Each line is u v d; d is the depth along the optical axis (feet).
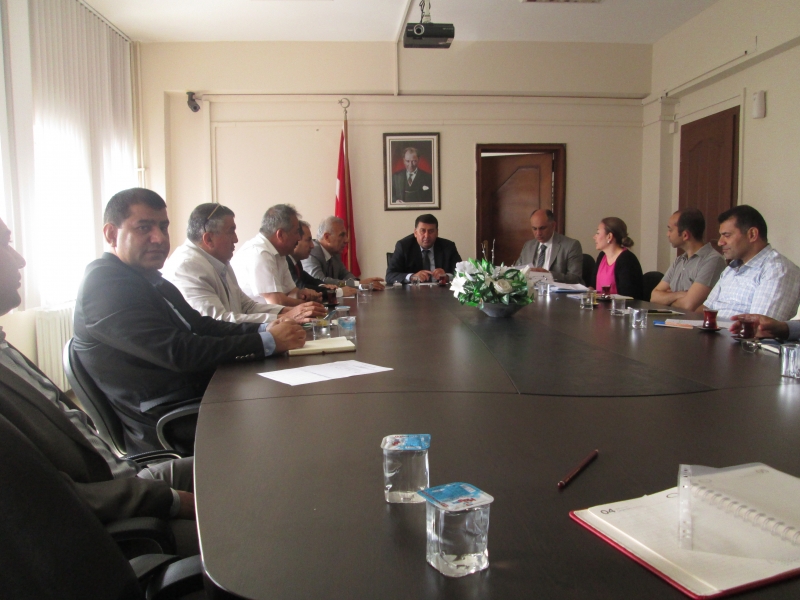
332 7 15.34
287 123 18.15
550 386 4.31
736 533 1.87
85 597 2.32
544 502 2.32
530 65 18.24
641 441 3.05
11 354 4.26
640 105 19.12
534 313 8.99
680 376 4.57
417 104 18.49
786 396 3.91
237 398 4.21
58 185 13.11
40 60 12.39
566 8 15.80
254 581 1.82
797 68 13.65
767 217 14.58
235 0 14.75
